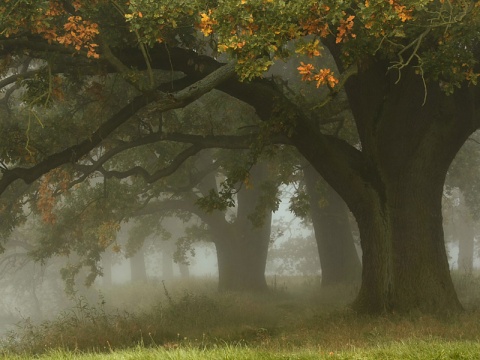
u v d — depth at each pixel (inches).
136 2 768.9
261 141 1091.3
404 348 543.8
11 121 1279.5
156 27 826.2
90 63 1004.6
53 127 1251.8
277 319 1261.1
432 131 1072.2
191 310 1326.3
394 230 1082.7
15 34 904.9
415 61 1007.0
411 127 1075.9
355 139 1518.2
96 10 860.0
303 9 699.4
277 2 705.0
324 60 1710.1
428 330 835.4
